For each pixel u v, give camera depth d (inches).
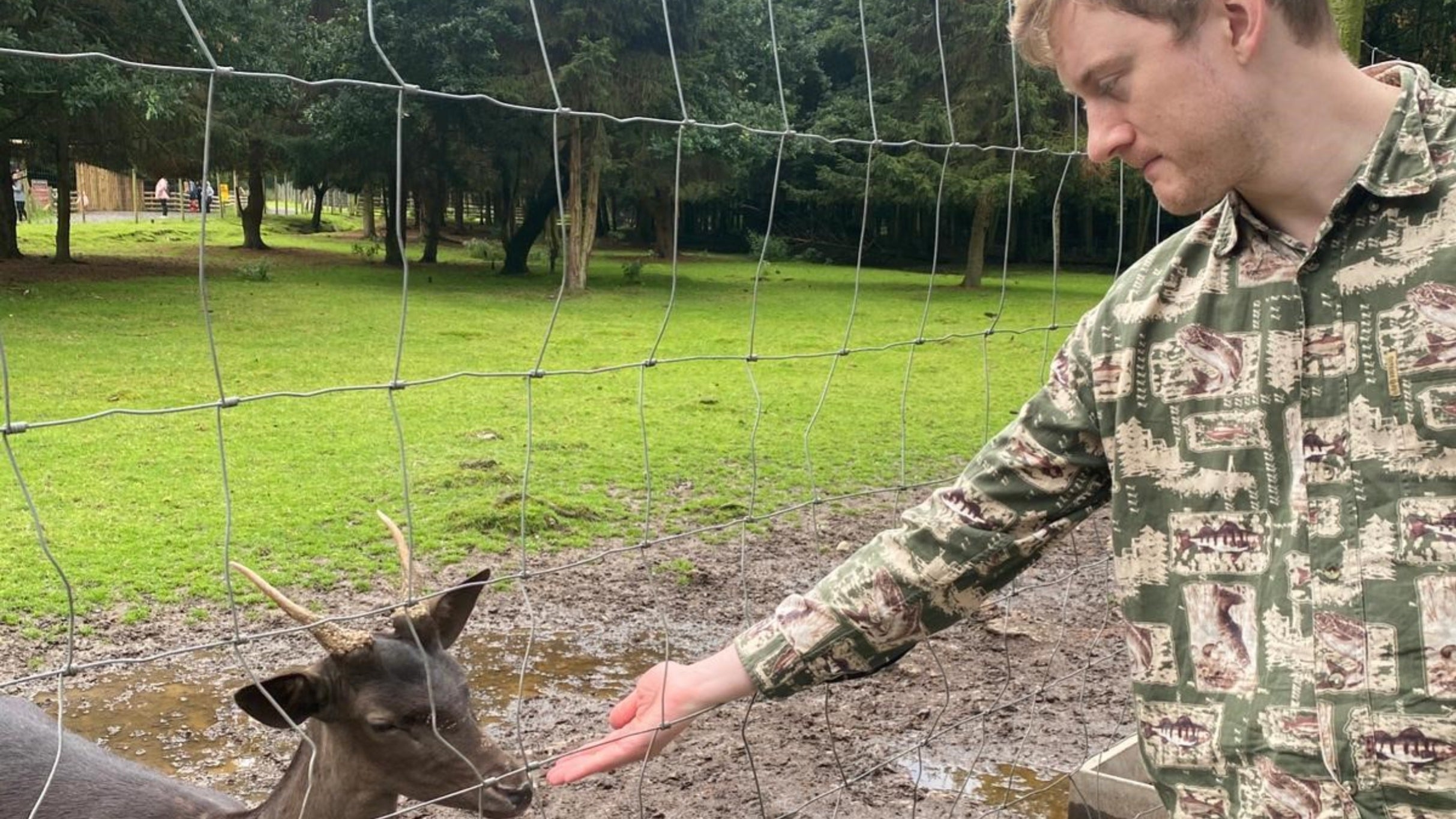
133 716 184.2
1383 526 60.2
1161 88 61.2
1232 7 59.2
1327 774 62.1
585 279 933.2
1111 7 61.2
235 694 111.2
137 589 237.6
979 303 882.1
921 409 465.4
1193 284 67.8
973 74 987.9
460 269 1157.7
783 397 489.1
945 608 79.0
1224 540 66.4
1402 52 642.2
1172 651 69.4
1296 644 63.3
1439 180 58.6
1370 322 60.4
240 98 828.6
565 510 300.4
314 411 429.4
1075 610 235.8
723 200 1473.9
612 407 458.0
